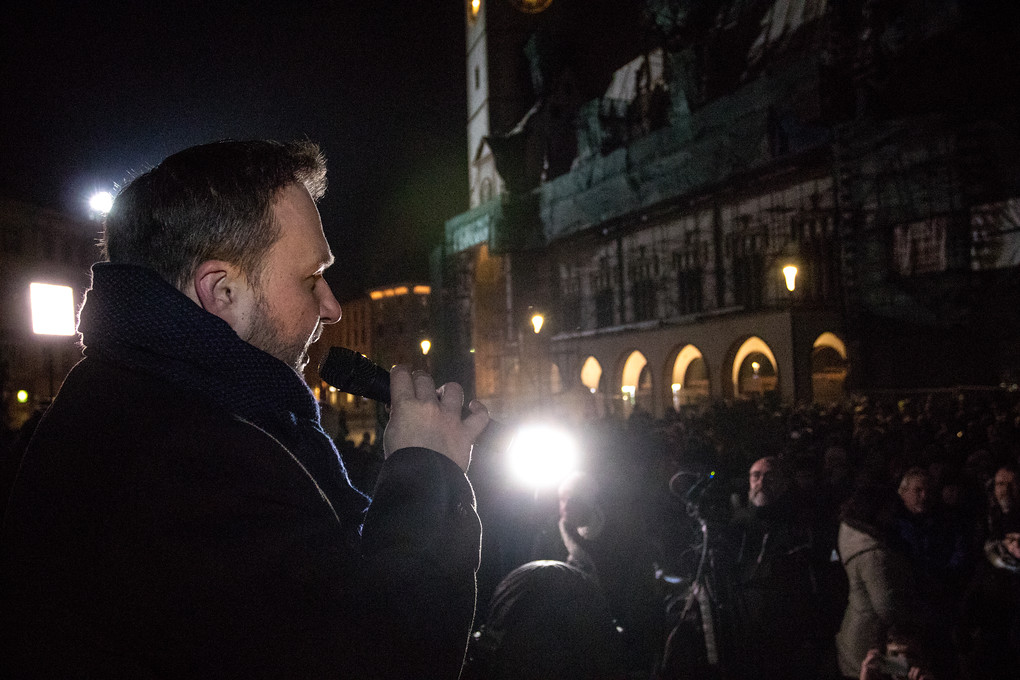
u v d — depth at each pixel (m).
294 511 0.86
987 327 23.95
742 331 30.61
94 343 0.97
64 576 0.82
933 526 4.79
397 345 72.69
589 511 3.42
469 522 0.98
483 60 57.75
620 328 39.09
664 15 39.91
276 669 0.78
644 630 4.26
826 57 28.52
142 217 0.99
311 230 1.04
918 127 25.14
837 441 10.73
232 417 0.90
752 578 3.80
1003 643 3.80
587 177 43.12
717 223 35.62
